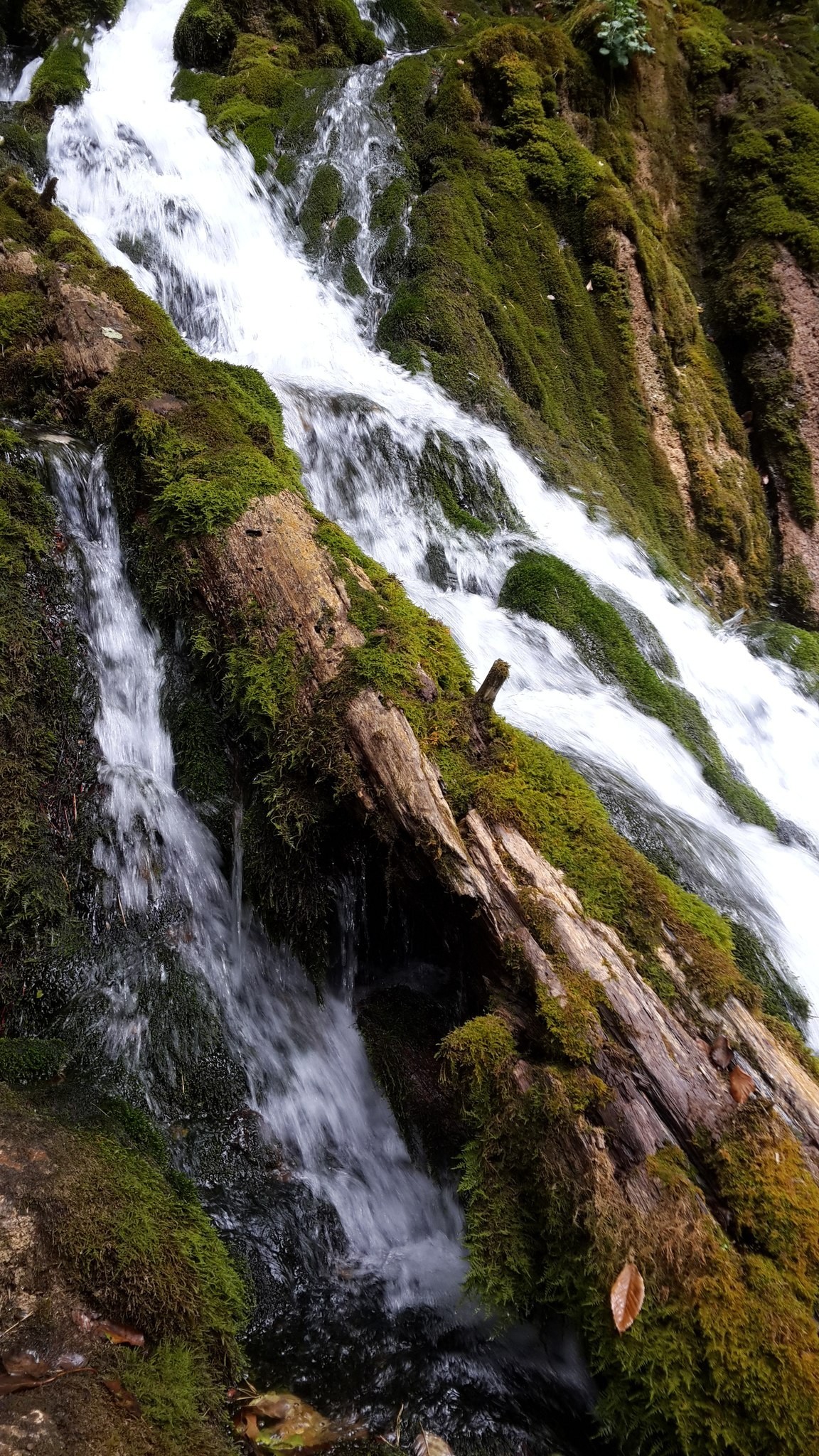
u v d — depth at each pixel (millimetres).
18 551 3240
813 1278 2018
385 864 2812
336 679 2877
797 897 4023
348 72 8711
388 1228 2793
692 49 9133
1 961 2797
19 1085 2588
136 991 2963
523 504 6164
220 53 9031
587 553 6145
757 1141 2154
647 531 7348
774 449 8336
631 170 8484
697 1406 1915
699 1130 2182
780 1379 1880
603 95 8516
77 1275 2086
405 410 5844
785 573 8016
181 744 3385
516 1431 2209
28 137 7316
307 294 7180
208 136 7789
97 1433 1786
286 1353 2314
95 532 3637
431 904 2760
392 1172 2891
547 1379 2352
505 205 7793
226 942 3252
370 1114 3002
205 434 3670
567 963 2402
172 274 6621
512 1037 2389
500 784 2736
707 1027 2396
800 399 8219
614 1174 2137
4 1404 1792
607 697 4797
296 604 3100
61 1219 2158
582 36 8570
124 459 3635
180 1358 2078
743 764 5355
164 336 4426
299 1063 3074
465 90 7965
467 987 2758
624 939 2523
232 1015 3094
